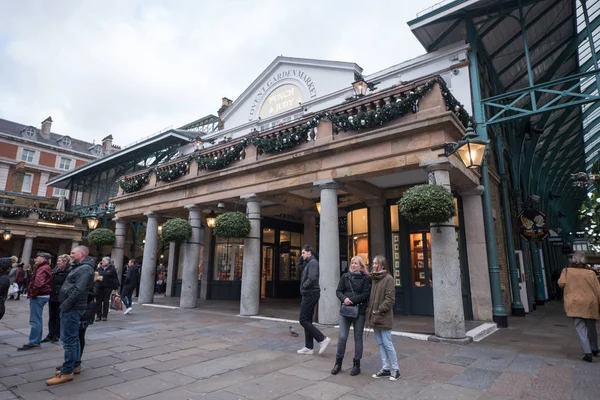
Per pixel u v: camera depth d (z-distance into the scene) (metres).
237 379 4.78
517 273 12.07
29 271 17.52
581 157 27.61
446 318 7.16
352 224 12.84
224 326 8.89
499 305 9.37
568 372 5.04
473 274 9.73
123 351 6.30
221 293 16.78
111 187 24.52
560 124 17.23
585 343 5.68
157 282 21.50
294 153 9.93
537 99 15.52
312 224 15.45
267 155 11.12
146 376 4.91
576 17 12.29
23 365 5.41
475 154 6.66
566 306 5.88
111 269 9.98
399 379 4.77
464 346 6.70
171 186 13.82
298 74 16.66
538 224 12.78
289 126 10.65
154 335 7.73
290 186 10.19
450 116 7.62
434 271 7.44
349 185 10.17
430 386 4.50
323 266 9.08
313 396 4.16
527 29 12.04
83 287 4.73
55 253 28.00
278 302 15.13
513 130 15.61
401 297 10.95
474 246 9.80
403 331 7.96
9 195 30.95
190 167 13.62
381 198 11.76
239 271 16.70
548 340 7.38
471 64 10.95
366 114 8.60
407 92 8.55
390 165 8.40
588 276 5.80
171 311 11.95
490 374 4.97
